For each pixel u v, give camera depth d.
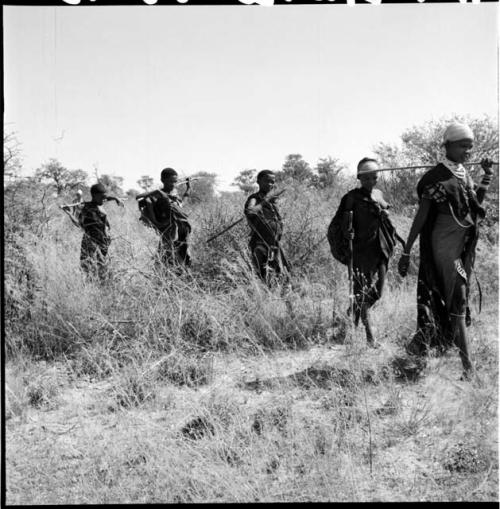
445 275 4.81
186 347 5.44
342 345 5.54
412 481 3.57
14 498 3.52
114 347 5.48
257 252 6.71
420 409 4.24
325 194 9.51
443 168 4.83
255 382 4.85
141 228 8.75
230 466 3.74
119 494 3.54
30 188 6.86
